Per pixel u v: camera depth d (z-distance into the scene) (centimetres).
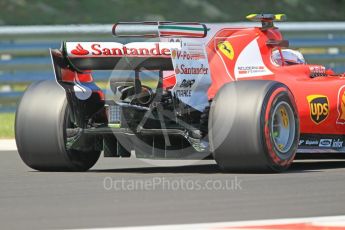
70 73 2570
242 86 2441
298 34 5950
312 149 2741
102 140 2653
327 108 2756
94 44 2470
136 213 1805
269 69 2709
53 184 2303
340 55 6056
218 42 2667
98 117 2647
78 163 2623
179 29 2450
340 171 2559
